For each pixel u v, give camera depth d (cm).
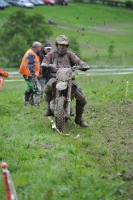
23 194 2205
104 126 3519
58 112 3278
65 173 2469
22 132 3344
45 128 3441
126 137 3222
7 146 2995
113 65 12188
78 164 2612
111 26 13962
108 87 5362
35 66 4412
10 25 17050
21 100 4800
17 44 15825
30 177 2461
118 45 13362
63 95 3334
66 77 3231
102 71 9488
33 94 4431
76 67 3319
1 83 4178
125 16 13338
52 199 2144
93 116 3812
